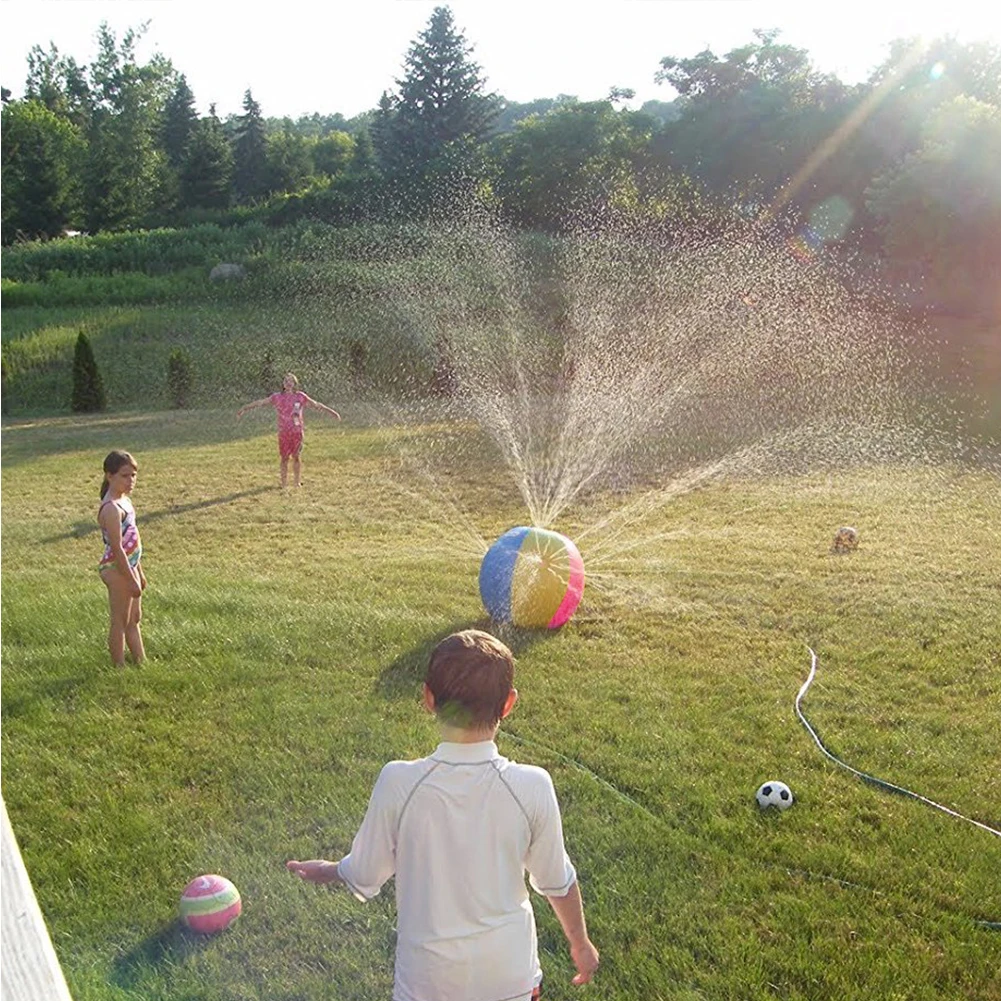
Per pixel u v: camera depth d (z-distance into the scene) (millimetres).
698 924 3953
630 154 44031
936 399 20438
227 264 37844
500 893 2342
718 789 5051
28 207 51844
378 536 11344
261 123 68625
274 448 17578
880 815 4809
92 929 3947
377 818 2359
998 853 4477
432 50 62500
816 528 11062
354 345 27625
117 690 6320
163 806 4895
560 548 7629
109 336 30844
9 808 4895
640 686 6449
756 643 7305
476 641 2412
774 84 41156
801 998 3545
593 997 3533
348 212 46812
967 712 6074
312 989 3602
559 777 5141
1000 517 11438
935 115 26812
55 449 18453
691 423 18906
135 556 6680
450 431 18984
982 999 3578
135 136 61688
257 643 7195
